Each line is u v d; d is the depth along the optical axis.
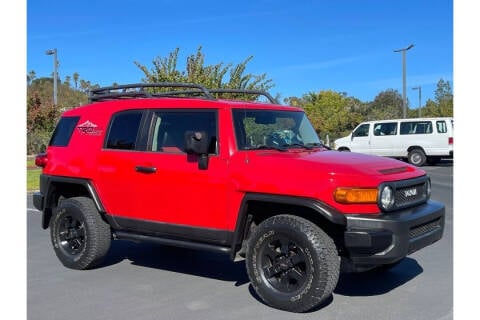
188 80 16.48
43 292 5.54
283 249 4.91
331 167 4.78
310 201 4.75
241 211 5.12
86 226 6.31
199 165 5.38
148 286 5.76
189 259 7.02
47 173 6.84
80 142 6.56
